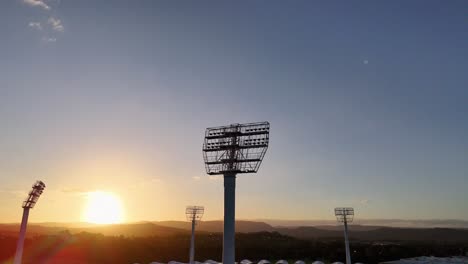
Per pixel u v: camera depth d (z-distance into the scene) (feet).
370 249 569.64
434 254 572.92
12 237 498.69
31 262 404.36
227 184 163.53
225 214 160.45
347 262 284.41
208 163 168.96
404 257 541.75
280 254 525.75
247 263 367.86
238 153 165.48
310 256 520.42
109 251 463.42
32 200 200.44
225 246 157.48
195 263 307.17
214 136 172.86
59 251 451.53
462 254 583.58
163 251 491.72
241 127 169.48
